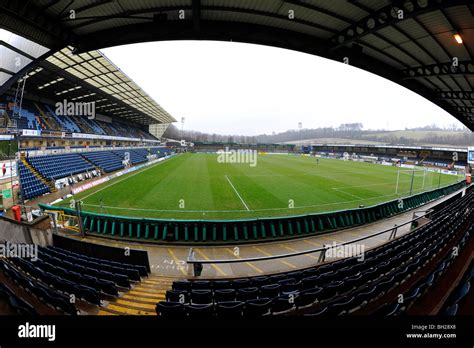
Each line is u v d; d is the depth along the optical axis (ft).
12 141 43.96
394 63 34.60
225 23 26.02
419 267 18.44
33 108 94.22
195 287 17.01
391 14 21.77
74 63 62.85
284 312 14.21
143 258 22.20
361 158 186.09
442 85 41.42
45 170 61.05
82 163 80.48
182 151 238.07
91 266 20.43
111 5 22.65
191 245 30.07
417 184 79.05
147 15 24.27
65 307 13.32
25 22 22.48
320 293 14.84
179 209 44.42
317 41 28.68
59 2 21.50
